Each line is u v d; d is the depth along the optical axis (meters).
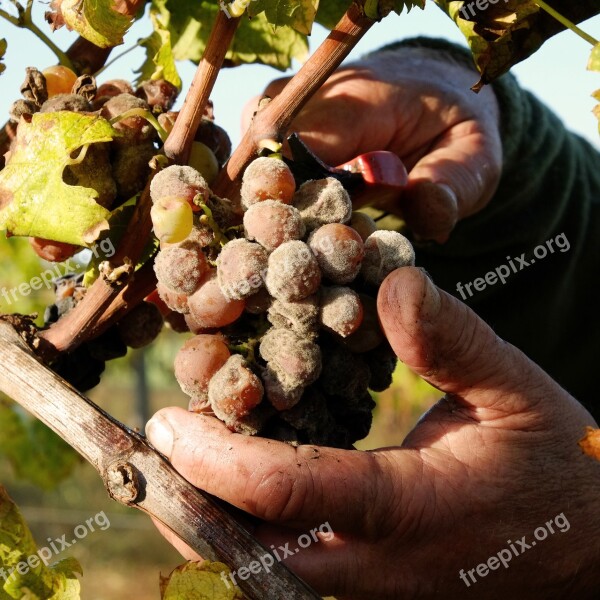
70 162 0.39
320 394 0.41
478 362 0.43
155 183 0.39
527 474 0.44
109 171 0.40
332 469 0.40
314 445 0.41
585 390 0.63
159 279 0.39
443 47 0.60
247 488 0.40
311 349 0.39
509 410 0.44
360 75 0.54
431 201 0.50
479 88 0.42
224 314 0.39
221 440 0.40
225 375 0.39
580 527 0.45
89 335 0.42
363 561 0.42
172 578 0.38
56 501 2.84
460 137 0.55
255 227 0.39
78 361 0.44
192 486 0.39
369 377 0.41
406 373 2.07
